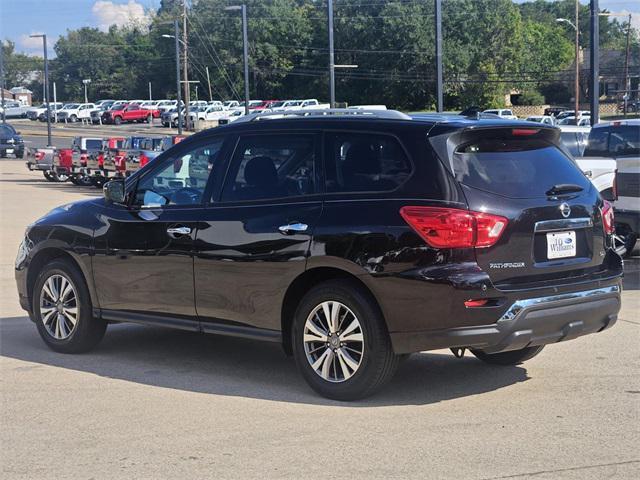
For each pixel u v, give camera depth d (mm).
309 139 6398
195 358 7570
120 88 135875
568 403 6074
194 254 6727
